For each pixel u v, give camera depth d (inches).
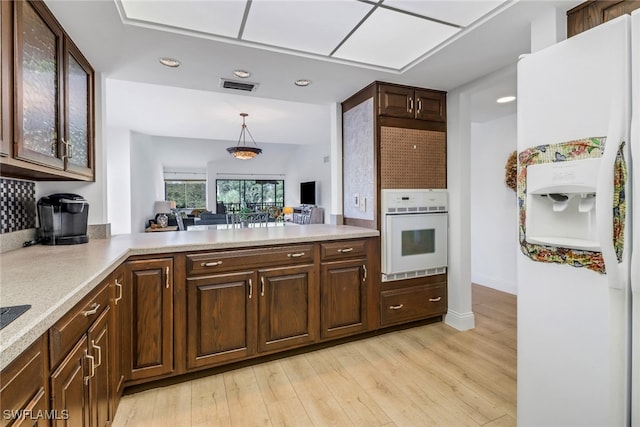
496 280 155.2
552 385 52.2
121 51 79.0
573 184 47.9
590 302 47.1
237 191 451.5
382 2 64.8
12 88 47.6
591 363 47.2
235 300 83.4
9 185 71.7
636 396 43.4
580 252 48.1
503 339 102.5
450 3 65.4
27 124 52.1
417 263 108.6
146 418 66.2
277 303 88.7
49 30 60.9
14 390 28.8
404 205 106.7
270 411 68.7
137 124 189.2
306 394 74.6
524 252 56.0
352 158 117.9
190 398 73.2
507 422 64.4
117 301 65.6
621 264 43.2
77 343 43.6
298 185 406.9
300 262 91.7
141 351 74.0
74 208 78.7
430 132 111.8
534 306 54.6
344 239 98.6
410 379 80.1
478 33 74.8
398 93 106.6
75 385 42.5
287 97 118.3
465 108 109.8
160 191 390.9
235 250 83.6
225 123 192.2
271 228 115.2
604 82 44.6
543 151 52.4
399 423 64.7
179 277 77.5
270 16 69.1
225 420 65.9
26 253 66.9
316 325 94.3
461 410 68.3
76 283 44.3
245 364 87.6
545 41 66.6
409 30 75.3
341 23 72.6
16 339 27.9
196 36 74.0
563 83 49.6
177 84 103.5
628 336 43.7
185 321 78.3
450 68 94.2
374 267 103.7
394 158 106.5
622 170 42.7
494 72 96.6
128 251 71.4
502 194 151.4
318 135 234.5
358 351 95.5
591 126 46.0
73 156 73.2
